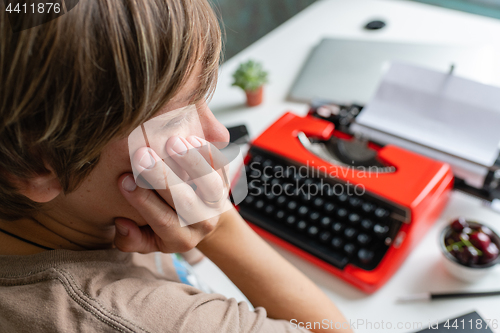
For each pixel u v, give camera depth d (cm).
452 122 69
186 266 61
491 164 65
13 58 22
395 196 64
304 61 108
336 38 110
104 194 34
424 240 67
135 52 23
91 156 27
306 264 67
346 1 128
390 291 61
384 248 64
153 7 24
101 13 22
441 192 66
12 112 24
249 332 36
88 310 32
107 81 24
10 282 34
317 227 68
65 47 22
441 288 61
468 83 68
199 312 34
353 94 93
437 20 114
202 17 27
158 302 34
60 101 24
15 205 32
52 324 31
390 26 115
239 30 174
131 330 32
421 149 72
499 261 58
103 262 37
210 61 29
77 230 38
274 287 49
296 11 189
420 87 71
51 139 26
